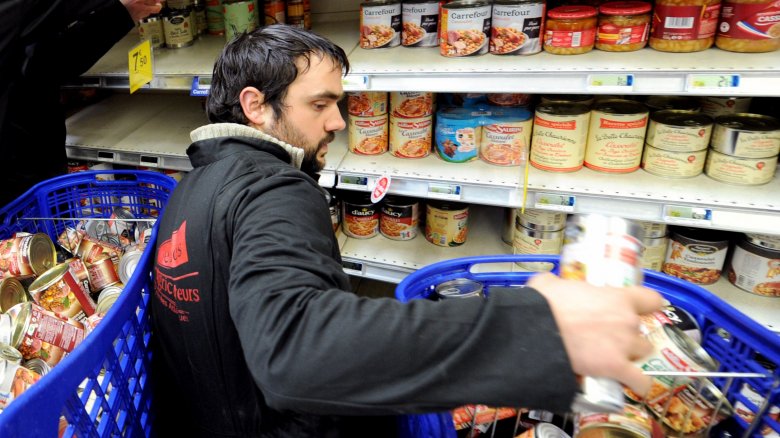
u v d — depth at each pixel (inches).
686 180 59.8
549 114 61.2
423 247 79.4
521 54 60.4
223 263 32.3
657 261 66.9
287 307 23.7
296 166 39.0
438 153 70.9
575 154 62.2
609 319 20.4
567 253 25.4
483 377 21.0
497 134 65.6
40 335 41.6
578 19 57.0
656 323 38.8
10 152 65.7
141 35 77.9
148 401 42.7
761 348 35.9
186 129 88.5
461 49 61.7
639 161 62.5
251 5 71.3
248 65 36.6
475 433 42.1
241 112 38.5
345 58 39.7
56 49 66.4
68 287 48.2
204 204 33.8
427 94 68.5
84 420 31.2
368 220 81.0
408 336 21.5
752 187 57.2
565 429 42.1
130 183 66.9
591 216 26.0
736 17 52.8
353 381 21.9
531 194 61.1
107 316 33.6
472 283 45.6
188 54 76.1
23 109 66.4
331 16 89.8
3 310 46.8
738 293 64.0
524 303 21.7
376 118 70.9
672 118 60.7
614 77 52.4
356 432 41.1
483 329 21.2
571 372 20.2
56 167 75.7
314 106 37.6
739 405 40.7
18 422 24.5
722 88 49.3
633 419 35.0
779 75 47.4
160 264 38.2
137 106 100.6
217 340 35.0
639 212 57.4
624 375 20.1
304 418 36.3
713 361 36.8
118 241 65.7
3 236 58.7
